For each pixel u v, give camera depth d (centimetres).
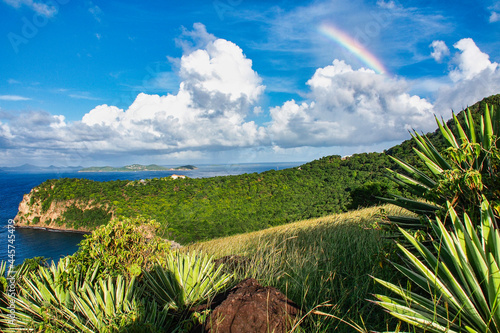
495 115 263
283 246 437
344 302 249
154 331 191
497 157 206
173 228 2997
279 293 233
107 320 218
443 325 148
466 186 204
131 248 314
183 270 276
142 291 274
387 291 238
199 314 209
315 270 306
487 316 139
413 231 247
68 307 255
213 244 667
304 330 193
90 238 310
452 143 278
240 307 207
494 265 137
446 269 153
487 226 163
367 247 360
